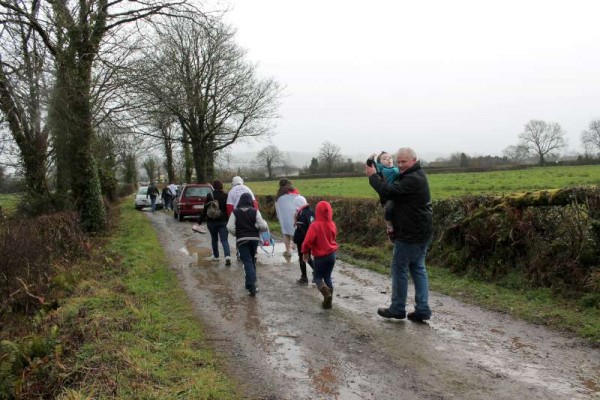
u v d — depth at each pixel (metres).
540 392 4.02
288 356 5.00
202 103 30.95
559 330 5.58
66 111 13.30
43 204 14.30
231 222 7.80
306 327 5.95
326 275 7.07
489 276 7.85
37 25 12.77
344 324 6.03
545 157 77.00
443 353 4.96
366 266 9.93
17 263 7.30
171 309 6.84
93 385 3.92
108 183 31.45
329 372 4.55
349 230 13.06
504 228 7.85
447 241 9.18
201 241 14.48
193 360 4.83
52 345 4.94
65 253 9.58
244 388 4.24
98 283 8.02
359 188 33.72
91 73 14.57
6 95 11.98
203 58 30.39
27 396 4.09
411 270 6.11
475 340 5.34
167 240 14.87
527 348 5.05
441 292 7.56
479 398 3.95
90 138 14.98
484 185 27.89
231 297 7.56
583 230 6.68
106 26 14.49
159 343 5.21
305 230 8.31
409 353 4.98
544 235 7.32
